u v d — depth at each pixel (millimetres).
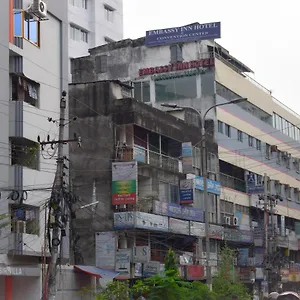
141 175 38125
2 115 27750
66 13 33250
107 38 60406
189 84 48125
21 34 29359
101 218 36844
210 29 48344
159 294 29359
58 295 29766
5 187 27484
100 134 38062
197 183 42938
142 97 48656
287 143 62625
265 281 46781
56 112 31812
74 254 35750
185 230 40938
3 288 27219
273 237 50562
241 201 51000
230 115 50469
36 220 29250
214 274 42562
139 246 36625
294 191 63375
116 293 28688
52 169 30703
